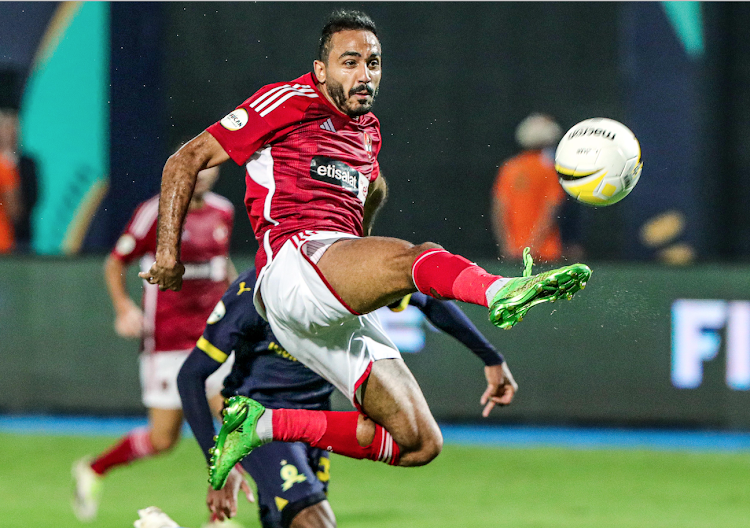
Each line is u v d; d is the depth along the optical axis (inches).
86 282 1375.5
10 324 1382.9
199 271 895.1
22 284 1379.2
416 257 432.8
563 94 1665.8
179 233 494.0
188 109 1622.8
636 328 1336.1
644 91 1662.2
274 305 492.4
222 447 498.9
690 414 1326.3
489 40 1662.2
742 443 1235.9
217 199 936.9
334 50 499.8
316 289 466.3
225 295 573.0
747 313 1317.7
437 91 1664.6
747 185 1657.2
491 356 611.2
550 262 1392.7
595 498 934.4
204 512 863.1
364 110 503.8
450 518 840.9
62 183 1611.7
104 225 1612.9
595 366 1343.5
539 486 988.6
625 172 468.1
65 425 1309.1
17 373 1382.9
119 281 929.5
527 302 388.8
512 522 828.0
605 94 1660.9
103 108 1616.6
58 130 1612.9
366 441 512.1
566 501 919.0
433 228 1653.5
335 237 482.0
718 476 1043.3
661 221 1653.5
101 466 856.3
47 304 1379.2
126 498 924.0
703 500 928.3
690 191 1656.0
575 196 476.7
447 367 1350.9
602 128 474.6
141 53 1617.9
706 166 1659.7
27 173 1583.4
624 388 1337.4
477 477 1032.8
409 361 1353.3
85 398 1374.3
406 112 1669.5
